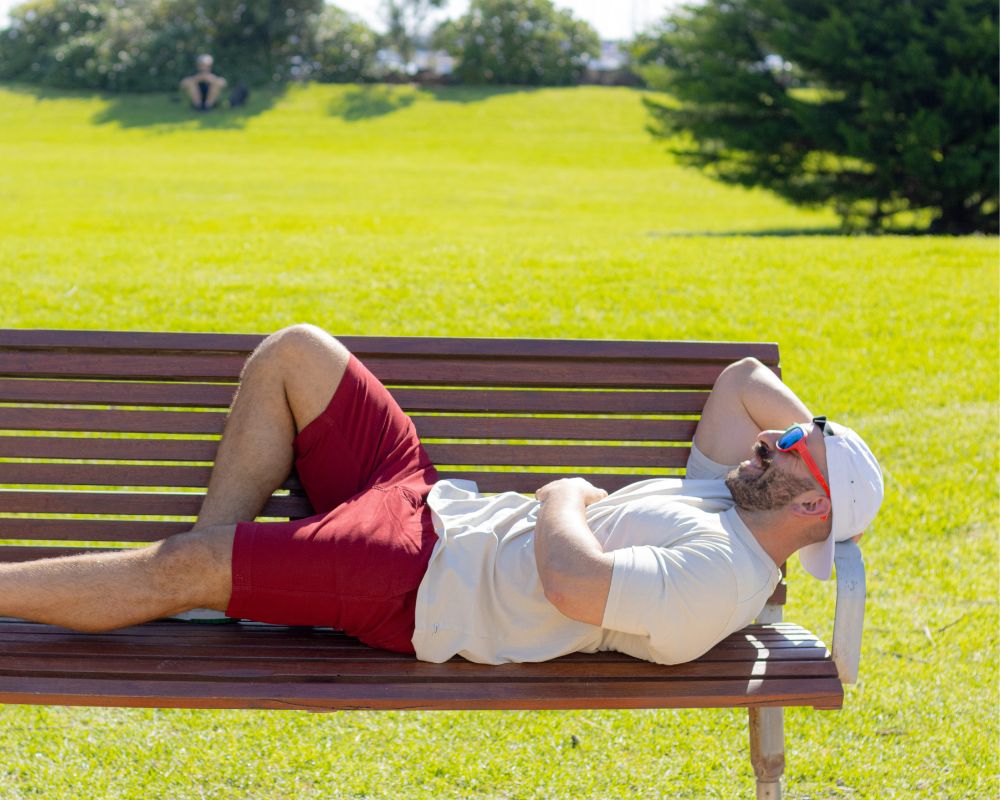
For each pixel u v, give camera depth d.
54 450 3.06
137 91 51.97
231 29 54.47
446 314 8.59
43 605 2.45
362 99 49.34
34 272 9.91
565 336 8.13
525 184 26.55
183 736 3.29
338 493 2.82
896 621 4.19
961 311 9.15
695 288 9.73
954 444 6.18
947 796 3.05
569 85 54.34
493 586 2.56
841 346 8.12
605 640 2.57
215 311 8.43
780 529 2.56
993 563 4.78
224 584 2.52
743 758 3.25
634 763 3.21
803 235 17.41
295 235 13.94
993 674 3.77
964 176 18.36
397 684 2.35
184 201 19.48
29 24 55.94
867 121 19.30
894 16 19.03
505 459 3.18
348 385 2.82
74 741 3.23
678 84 21.44
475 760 3.19
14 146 34.78
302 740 3.29
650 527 2.55
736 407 2.99
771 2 20.11
